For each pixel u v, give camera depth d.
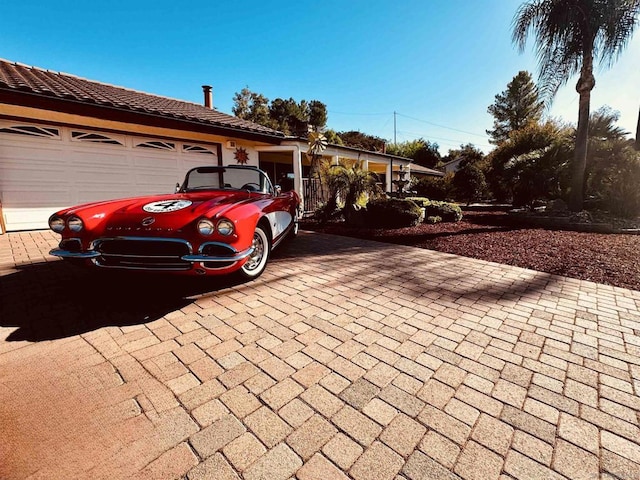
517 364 1.95
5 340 2.14
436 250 5.10
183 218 2.68
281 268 4.01
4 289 3.06
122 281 3.34
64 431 1.39
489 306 2.85
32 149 5.86
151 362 1.92
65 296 2.92
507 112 31.33
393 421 1.48
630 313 2.71
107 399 1.60
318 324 2.46
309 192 10.62
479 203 16.67
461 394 1.67
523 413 1.53
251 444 1.34
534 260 4.41
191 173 4.22
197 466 1.24
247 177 4.21
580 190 7.89
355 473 1.21
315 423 1.46
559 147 9.15
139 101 7.37
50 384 1.70
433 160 35.91
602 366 1.93
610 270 3.92
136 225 2.67
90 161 6.54
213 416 1.50
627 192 7.73
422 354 2.05
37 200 5.98
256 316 2.58
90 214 2.80
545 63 7.84
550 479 1.19
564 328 2.43
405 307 2.81
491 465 1.25
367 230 6.89
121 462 1.25
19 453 1.27
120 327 2.36
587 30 7.10
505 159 10.95
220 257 2.59
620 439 1.38
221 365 1.90
